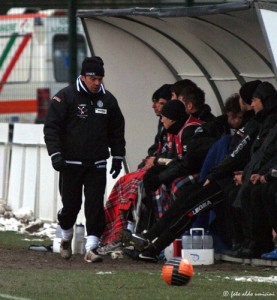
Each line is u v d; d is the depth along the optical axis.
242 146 33.53
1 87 73.31
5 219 47.59
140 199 36.31
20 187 49.38
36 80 73.25
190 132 36.03
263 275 30.61
